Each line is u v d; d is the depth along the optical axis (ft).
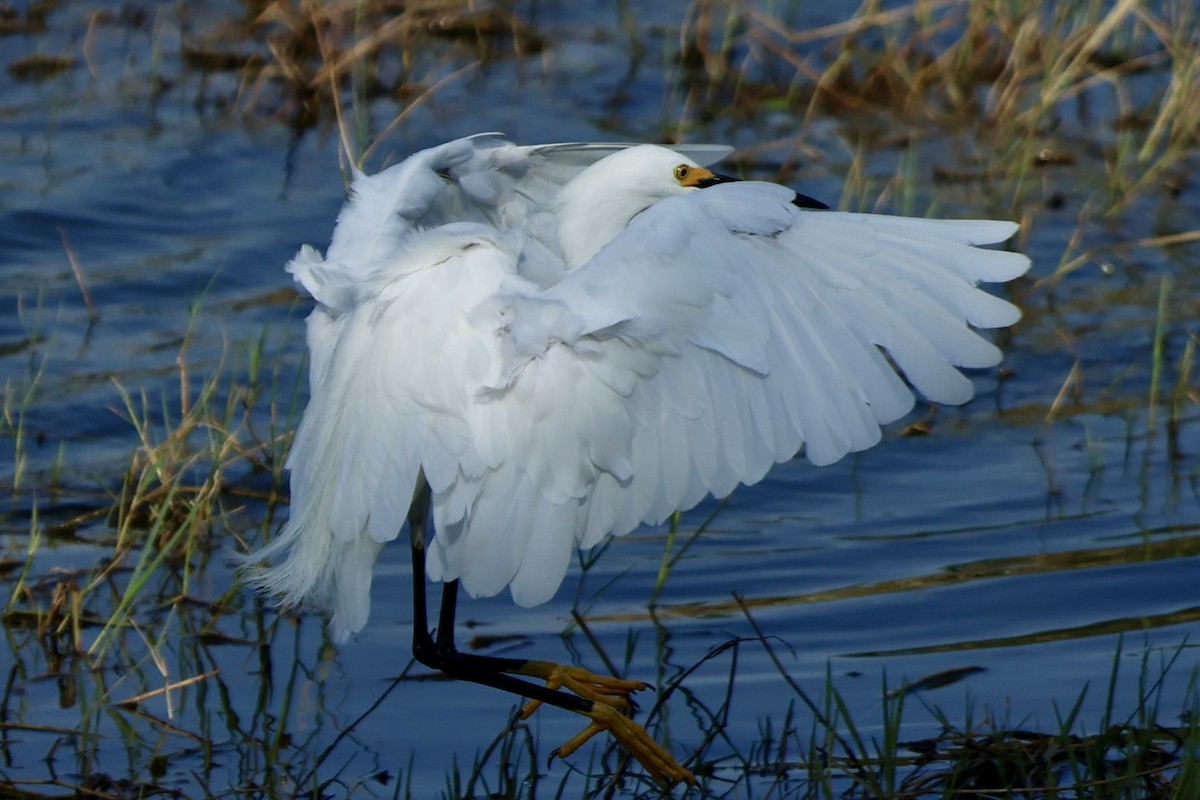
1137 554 36.24
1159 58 64.39
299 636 33.78
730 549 37.14
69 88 61.11
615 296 23.49
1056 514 38.29
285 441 39.68
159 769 28.71
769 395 23.36
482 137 29.73
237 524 37.99
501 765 29.09
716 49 66.23
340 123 51.03
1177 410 43.06
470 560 24.73
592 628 33.88
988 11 63.62
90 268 48.85
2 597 34.50
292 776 28.68
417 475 24.99
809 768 27.43
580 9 70.23
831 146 59.26
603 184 30.53
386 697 31.65
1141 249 52.54
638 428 24.09
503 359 24.23
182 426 37.78
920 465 41.01
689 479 23.89
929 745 28.89
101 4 67.97
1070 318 48.39
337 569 26.16
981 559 36.32
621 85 63.16
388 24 61.26
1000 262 23.53
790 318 23.54
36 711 30.50
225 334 45.78
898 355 23.31
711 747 29.48
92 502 38.58
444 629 30.04
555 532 24.44
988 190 55.93
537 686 29.14
